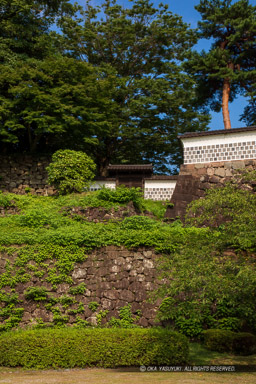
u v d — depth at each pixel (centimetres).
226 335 1127
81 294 1358
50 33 2862
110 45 3073
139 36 3075
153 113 2989
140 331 1020
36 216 1653
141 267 1379
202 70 2941
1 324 1309
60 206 1838
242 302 927
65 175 2027
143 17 3084
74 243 1419
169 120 3052
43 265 1387
